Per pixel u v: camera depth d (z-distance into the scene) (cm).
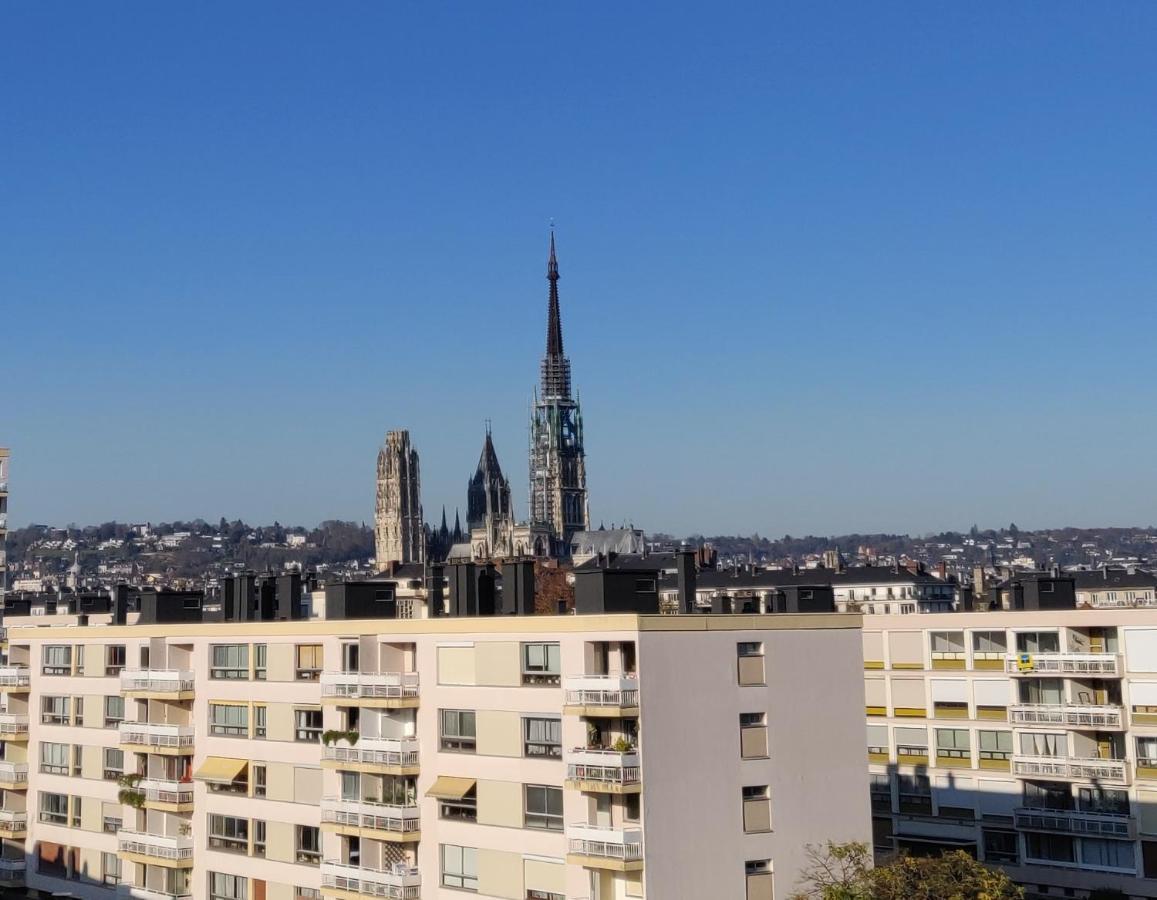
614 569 7175
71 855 9538
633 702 6412
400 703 7256
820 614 7194
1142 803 9394
